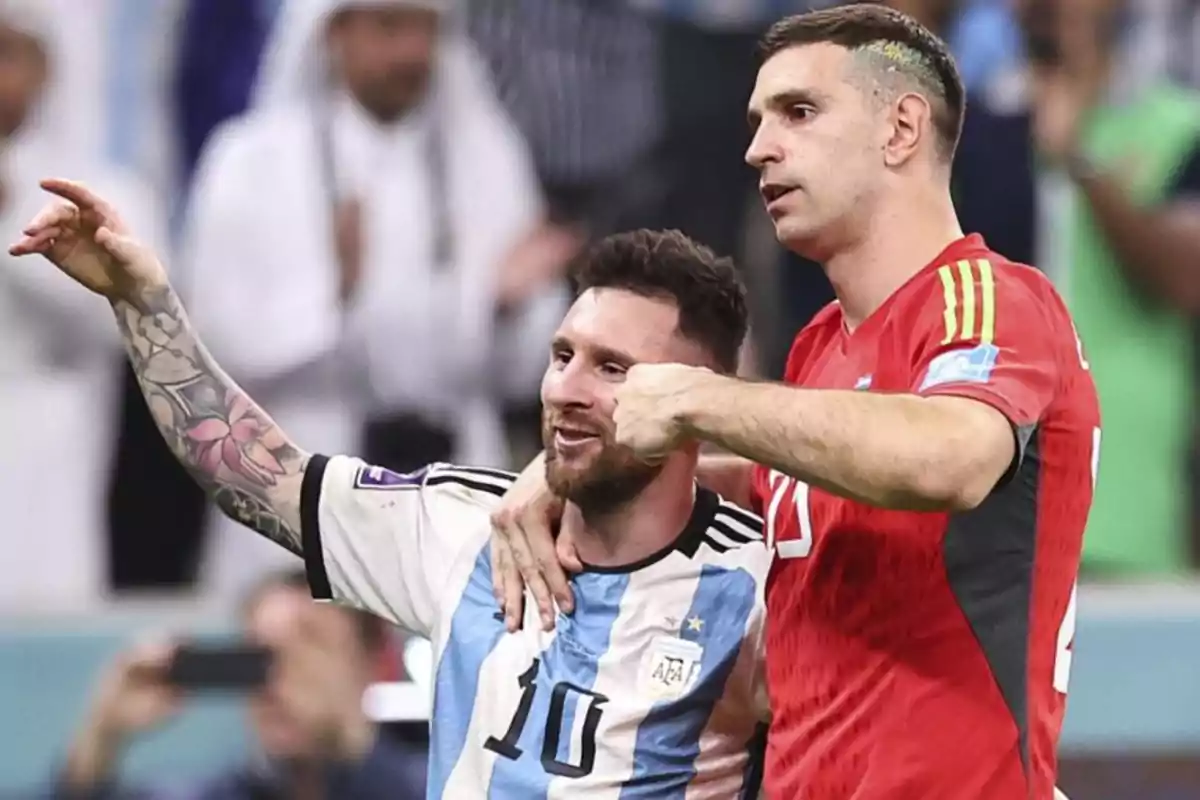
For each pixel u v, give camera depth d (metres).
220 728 19.72
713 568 12.30
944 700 10.79
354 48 23.14
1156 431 22.88
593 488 12.09
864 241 11.12
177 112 24.33
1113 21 23.88
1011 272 10.82
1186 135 23.25
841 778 11.05
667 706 12.10
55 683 20.66
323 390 22.84
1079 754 21.27
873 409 9.48
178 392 13.00
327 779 19.28
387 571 12.96
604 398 11.93
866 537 10.92
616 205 23.98
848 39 11.08
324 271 22.98
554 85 24.08
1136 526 22.91
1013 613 10.77
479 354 23.14
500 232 23.45
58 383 22.91
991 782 10.78
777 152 11.11
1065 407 10.72
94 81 24.05
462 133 23.58
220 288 22.95
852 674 11.05
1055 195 22.84
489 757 12.21
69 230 12.60
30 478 22.66
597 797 12.02
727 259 12.42
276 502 13.09
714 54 24.19
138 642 20.75
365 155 23.25
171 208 24.28
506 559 12.55
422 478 13.12
